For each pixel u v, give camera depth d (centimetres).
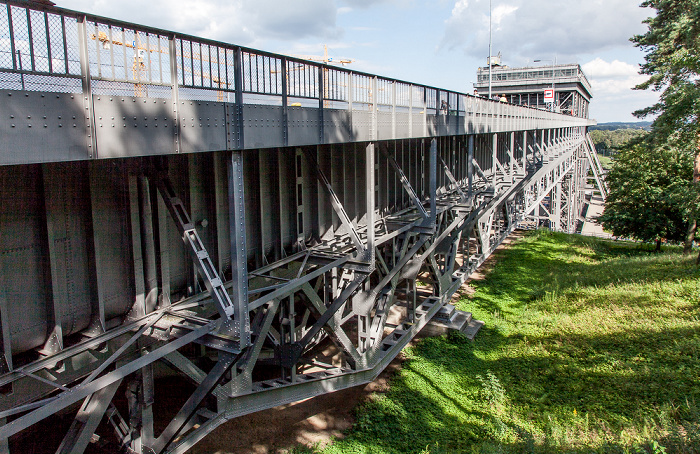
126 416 884
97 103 440
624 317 1557
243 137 614
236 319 638
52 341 587
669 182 3047
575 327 1559
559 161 3397
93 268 621
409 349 1522
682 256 2280
